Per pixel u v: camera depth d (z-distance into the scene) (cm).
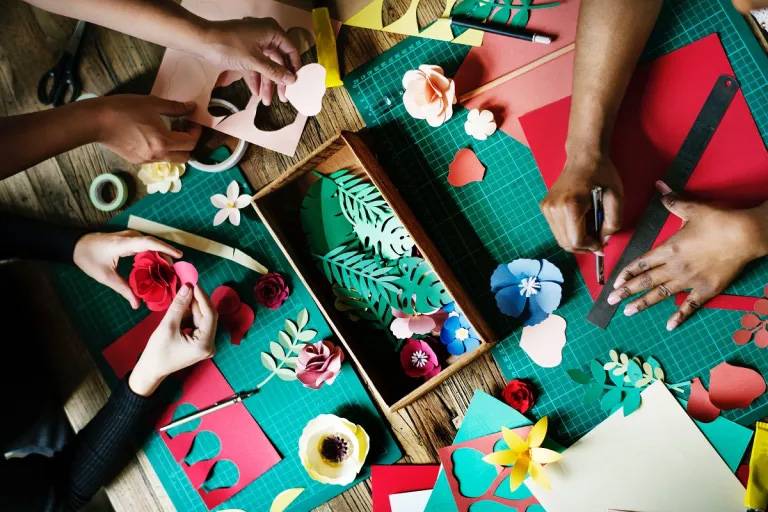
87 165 116
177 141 107
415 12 106
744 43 97
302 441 105
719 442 97
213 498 112
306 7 108
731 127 98
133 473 116
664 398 99
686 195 99
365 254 105
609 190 94
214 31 101
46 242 110
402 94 106
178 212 113
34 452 118
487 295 105
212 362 113
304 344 110
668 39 100
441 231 106
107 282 109
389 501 107
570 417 102
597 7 93
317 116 109
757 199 96
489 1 104
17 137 97
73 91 115
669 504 98
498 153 104
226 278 112
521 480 96
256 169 111
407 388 106
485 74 104
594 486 100
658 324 100
